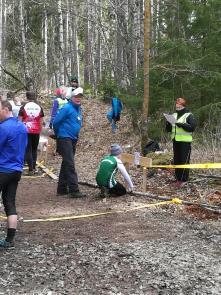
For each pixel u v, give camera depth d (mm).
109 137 17625
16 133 6445
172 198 9117
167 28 14688
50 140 15250
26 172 12703
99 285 5289
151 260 6004
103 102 23875
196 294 5074
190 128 10086
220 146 12398
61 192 9969
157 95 14031
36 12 27594
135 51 17812
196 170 11164
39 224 7758
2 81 25797
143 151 11977
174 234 7152
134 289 5188
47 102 23594
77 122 9781
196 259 6059
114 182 9430
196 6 14070
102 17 23828
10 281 5387
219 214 8195
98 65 27906
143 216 8148
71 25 30109
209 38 14062
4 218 8086
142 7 16312
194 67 13289
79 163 13945
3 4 29625
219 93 13875
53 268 5766
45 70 28125
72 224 7734
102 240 6836
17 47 27734
